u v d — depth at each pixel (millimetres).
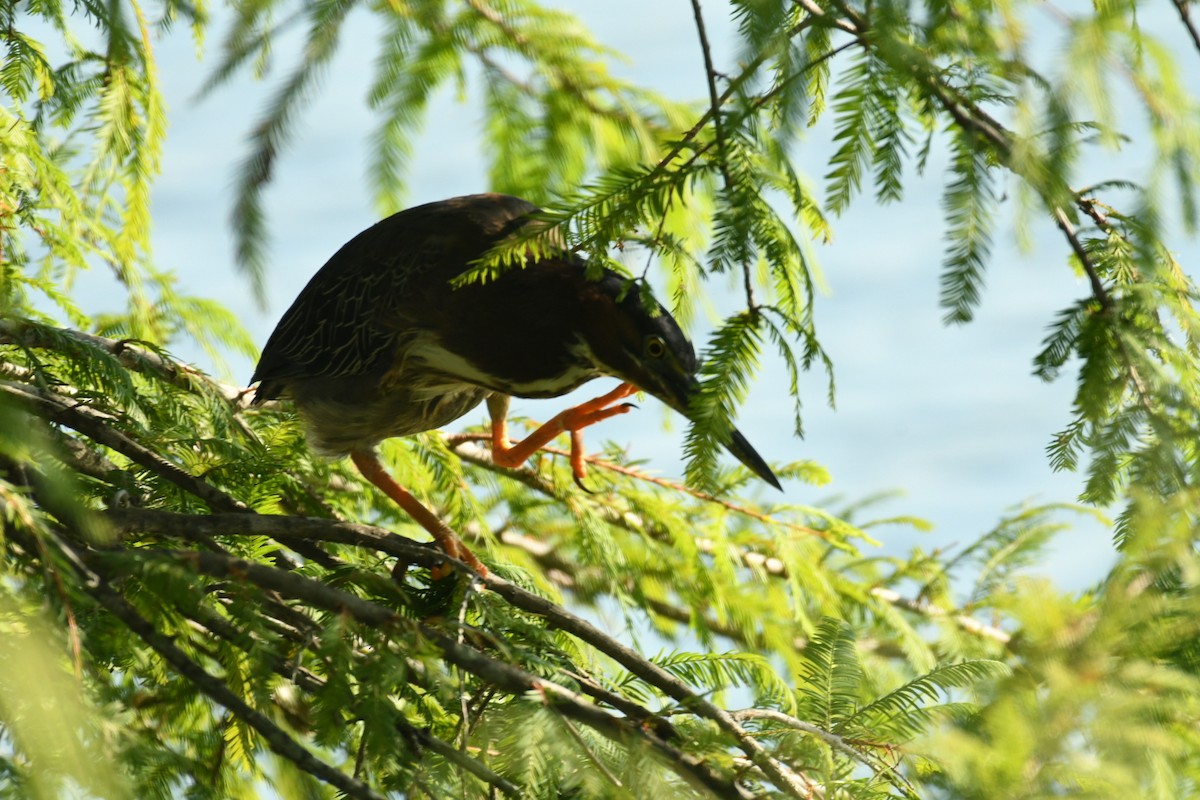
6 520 4496
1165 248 5266
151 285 8922
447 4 8172
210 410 7277
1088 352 5059
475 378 8625
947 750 3775
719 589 9586
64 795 3611
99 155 8031
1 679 3551
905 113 5219
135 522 5562
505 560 8773
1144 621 3787
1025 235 4980
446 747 4836
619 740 5027
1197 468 5012
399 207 9180
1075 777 3701
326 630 4883
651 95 9562
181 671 4469
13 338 6121
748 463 7633
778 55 4508
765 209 5000
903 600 10523
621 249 5633
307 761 4383
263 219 5613
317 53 5605
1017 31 4828
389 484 8164
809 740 5113
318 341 8781
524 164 9539
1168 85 5320
